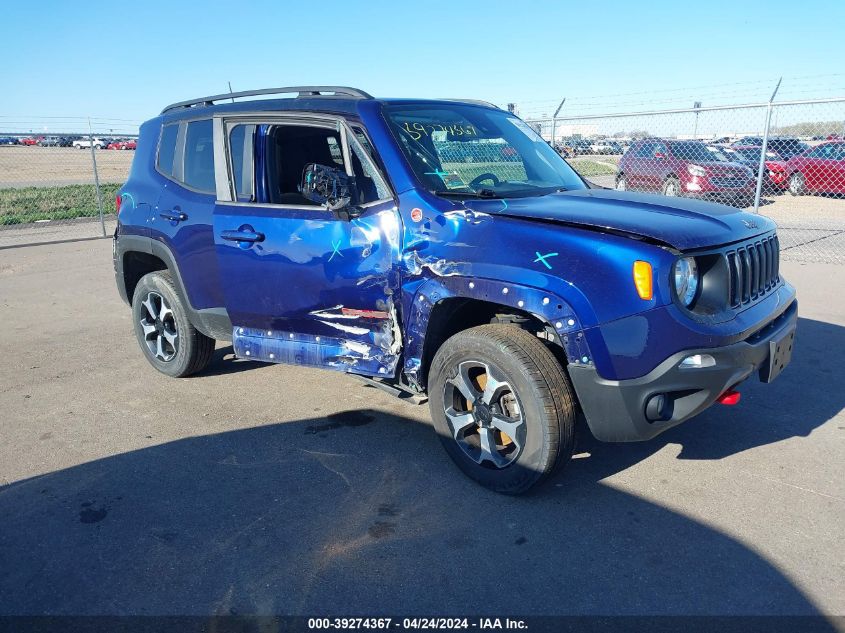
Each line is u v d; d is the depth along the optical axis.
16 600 2.80
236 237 4.28
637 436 3.18
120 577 2.93
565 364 3.48
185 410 4.75
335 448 4.12
